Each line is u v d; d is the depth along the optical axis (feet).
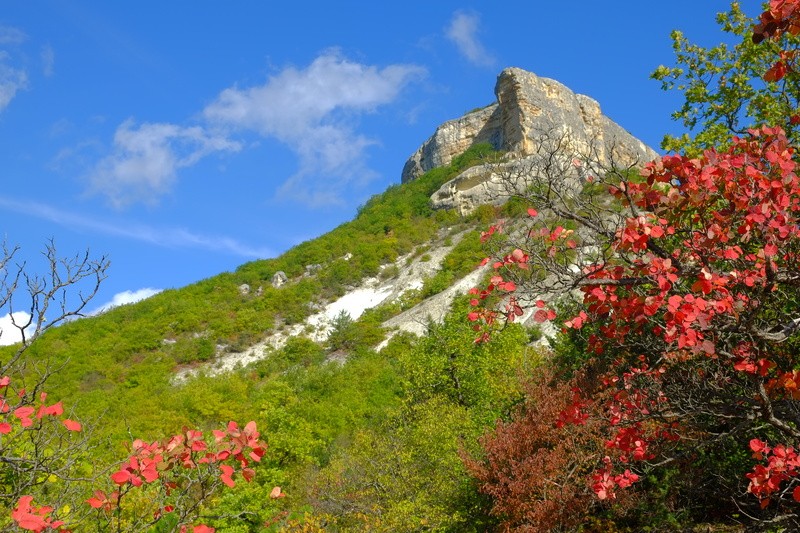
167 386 172.04
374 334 205.87
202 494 16.62
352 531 56.49
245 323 237.86
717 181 17.40
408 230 315.78
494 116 387.96
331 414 102.47
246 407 123.54
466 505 51.72
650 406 20.30
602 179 18.17
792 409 17.95
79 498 20.38
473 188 324.80
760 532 21.17
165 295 263.29
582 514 38.29
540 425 41.14
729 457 30.45
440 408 71.67
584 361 46.47
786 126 29.86
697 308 15.31
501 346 92.84
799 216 19.16
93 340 208.03
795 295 19.97
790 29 14.66
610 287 17.61
